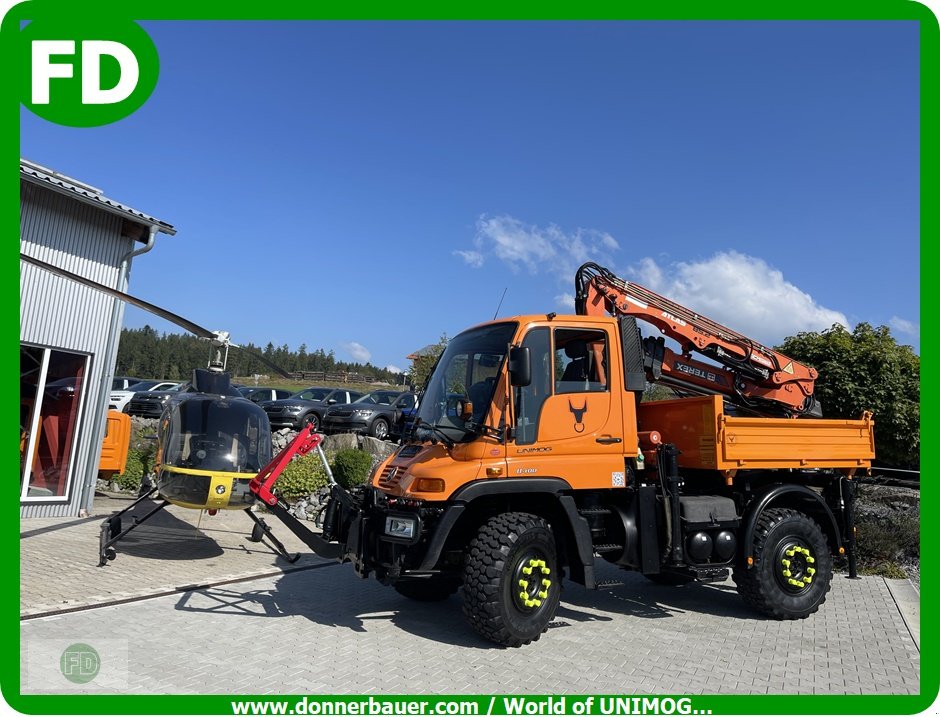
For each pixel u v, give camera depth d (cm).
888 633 593
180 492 762
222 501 771
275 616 601
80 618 561
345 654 503
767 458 659
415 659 496
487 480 538
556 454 573
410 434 627
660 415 713
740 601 715
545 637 565
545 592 546
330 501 623
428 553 517
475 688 443
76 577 684
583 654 520
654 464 636
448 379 618
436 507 548
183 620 573
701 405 656
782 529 640
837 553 691
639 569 608
